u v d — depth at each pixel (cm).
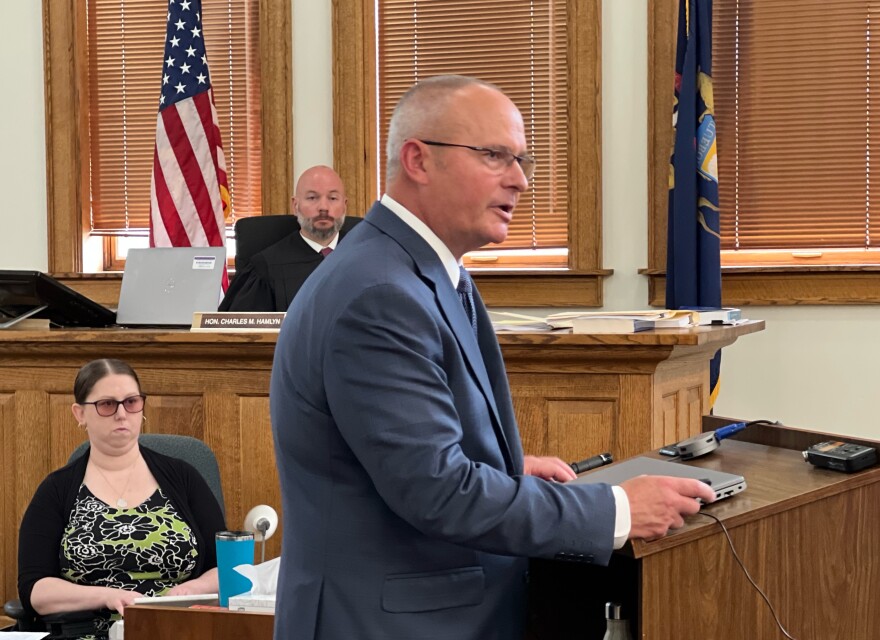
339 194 511
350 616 149
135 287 425
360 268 148
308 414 150
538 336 311
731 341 362
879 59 539
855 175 545
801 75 548
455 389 152
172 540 297
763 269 533
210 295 418
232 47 610
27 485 368
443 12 586
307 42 589
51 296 385
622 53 554
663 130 545
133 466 304
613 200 557
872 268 519
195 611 198
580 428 317
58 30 614
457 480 141
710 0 523
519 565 162
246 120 611
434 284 152
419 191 155
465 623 152
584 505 143
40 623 290
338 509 150
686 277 516
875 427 527
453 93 154
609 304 558
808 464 175
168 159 563
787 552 154
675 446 189
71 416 363
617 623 149
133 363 356
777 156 552
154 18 622
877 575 163
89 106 630
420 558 150
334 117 582
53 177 616
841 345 529
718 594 147
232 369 347
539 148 578
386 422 140
